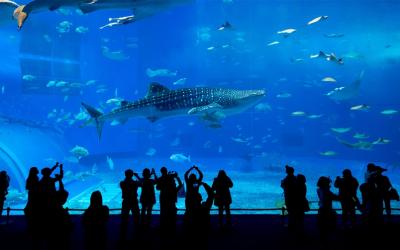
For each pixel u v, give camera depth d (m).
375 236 6.05
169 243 5.81
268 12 37.41
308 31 37.66
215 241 5.99
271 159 25.98
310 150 36.09
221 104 11.07
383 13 33.41
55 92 24.25
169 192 6.07
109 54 20.84
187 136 37.22
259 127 38.47
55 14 24.19
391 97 33.72
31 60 22.73
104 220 4.55
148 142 36.47
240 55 39.16
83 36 26.47
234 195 13.99
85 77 26.89
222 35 38.75
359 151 32.38
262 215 7.90
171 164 26.28
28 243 5.93
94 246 4.47
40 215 5.23
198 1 36.34
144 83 39.09
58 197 4.77
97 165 25.05
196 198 5.11
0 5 10.03
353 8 34.28
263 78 38.81
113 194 14.53
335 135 34.09
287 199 6.16
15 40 21.59
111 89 30.17
